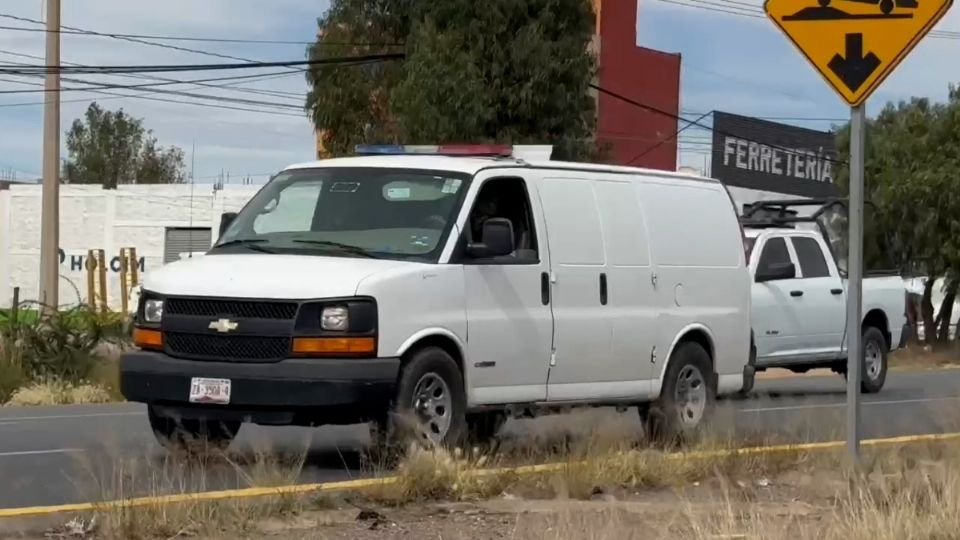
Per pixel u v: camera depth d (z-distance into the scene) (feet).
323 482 31.91
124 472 31.19
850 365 33.47
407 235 34.86
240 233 36.47
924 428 48.03
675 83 151.74
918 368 98.78
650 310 40.50
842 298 63.57
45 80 91.09
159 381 33.24
